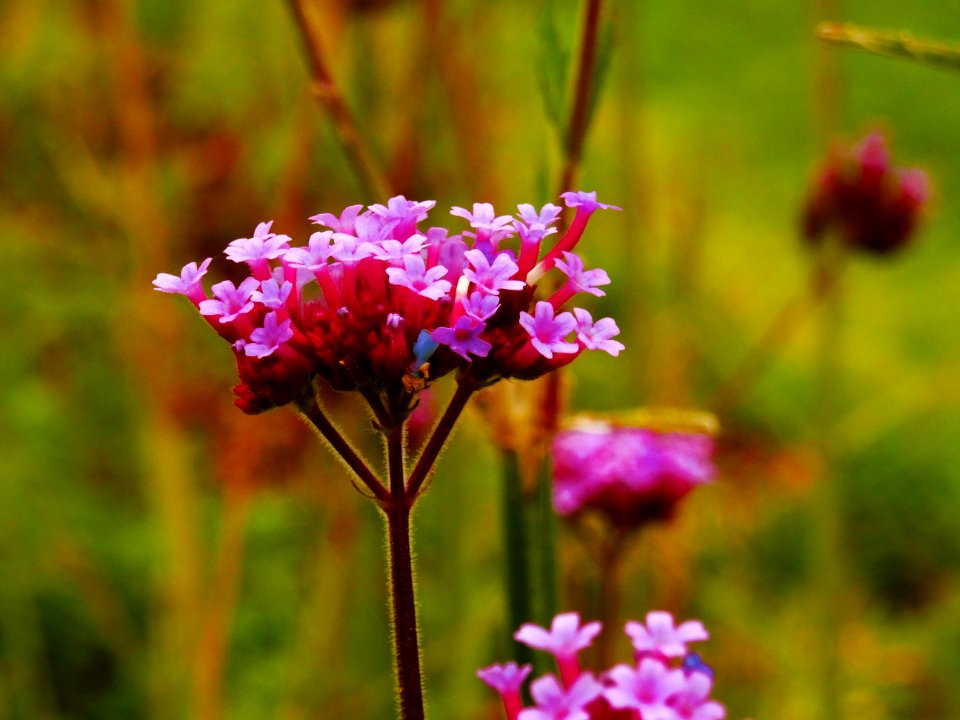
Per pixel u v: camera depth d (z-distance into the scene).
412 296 0.29
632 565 0.51
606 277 0.29
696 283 0.58
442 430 0.29
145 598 0.58
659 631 0.28
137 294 0.49
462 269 0.29
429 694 0.53
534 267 0.29
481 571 0.54
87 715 0.54
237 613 0.55
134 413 0.58
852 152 0.51
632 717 0.29
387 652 0.54
